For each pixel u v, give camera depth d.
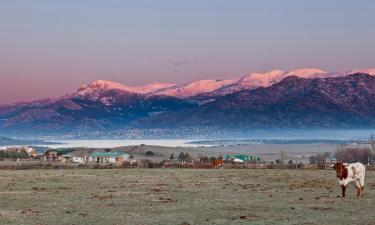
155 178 83.00
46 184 73.12
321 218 42.12
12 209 48.62
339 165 55.94
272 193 59.88
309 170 103.56
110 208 48.62
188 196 57.69
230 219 42.06
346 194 58.31
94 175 89.88
